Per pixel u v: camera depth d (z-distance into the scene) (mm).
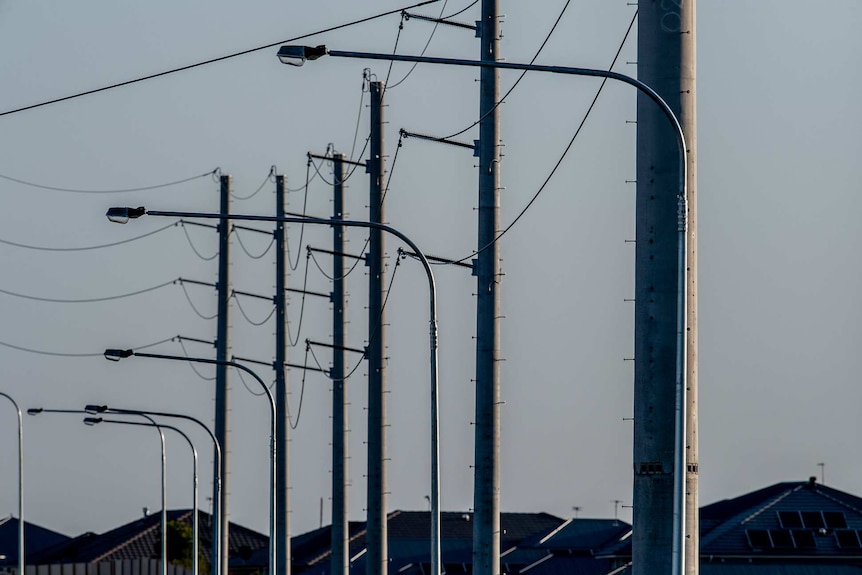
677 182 81375
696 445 81188
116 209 105000
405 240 99812
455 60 74188
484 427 101812
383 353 134250
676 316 81375
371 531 133000
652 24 81438
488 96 104562
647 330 81562
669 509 81250
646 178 81750
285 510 169000
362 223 100125
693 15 81562
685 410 69000
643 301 81750
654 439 81375
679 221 70062
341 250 159875
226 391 189750
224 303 191125
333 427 155875
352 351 146000
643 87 71375
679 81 81062
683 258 69750
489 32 105125
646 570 81250
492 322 102562
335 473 155125
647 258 81750
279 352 175375
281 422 172750
